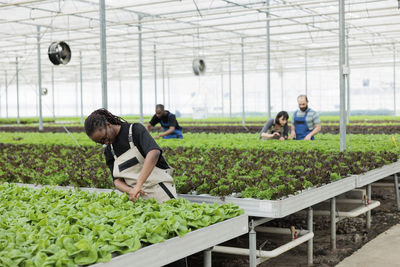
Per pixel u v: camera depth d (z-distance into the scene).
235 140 14.88
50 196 6.09
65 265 3.55
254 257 5.74
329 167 7.95
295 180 6.67
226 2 21.98
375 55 42.38
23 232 4.15
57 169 8.55
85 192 6.17
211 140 14.65
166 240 4.18
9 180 8.35
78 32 29.73
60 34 30.59
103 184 7.42
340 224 9.41
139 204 5.25
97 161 9.40
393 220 9.70
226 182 6.69
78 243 3.64
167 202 5.25
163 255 4.16
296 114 13.38
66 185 7.64
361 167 8.37
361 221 9.62
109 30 29.33
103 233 4.01
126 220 4.51
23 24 27.27
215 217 4.82
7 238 4.12
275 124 12.94
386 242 8.02
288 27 29.47
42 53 40.31
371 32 29.69
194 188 6.92
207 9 23.52
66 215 5.00
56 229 4.27
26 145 14.74
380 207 11.00
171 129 14.34
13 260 3.57
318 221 9.66
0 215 5.01
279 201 5.86
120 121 5.52
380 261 6.99
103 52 11.35
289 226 9.17
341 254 7.50
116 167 5.55
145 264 3.99
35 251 3.79
